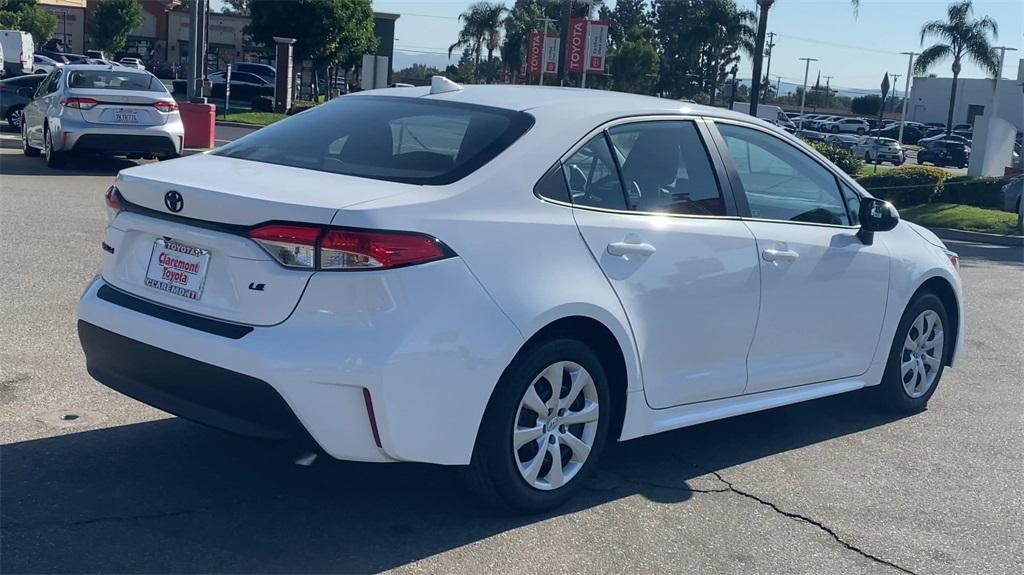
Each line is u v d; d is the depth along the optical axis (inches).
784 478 208.1
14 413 211.3
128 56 2913.4
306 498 181.3
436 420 157.5
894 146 1998.0
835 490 203.3
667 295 189.0
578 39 1092.5
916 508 196.5
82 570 150.3
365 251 152.4
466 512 179.2
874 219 231.8
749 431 237.9
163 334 162.6
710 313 197.2
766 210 213.6
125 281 176.1
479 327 159.8
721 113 214.1
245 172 174.2
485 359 160.2
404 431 155.0
